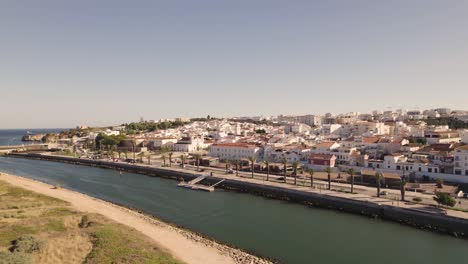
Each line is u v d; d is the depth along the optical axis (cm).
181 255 6569
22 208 9281
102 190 13588
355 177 12825
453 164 12100
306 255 6844
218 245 7294
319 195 10731
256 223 8994
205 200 11675
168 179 16138
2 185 12788
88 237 6919
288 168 15438
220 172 16088
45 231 7219
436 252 6975
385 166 13525
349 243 7488
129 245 6569
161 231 8138
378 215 9300
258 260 6512
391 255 6844
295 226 8712
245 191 12950
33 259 5578
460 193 10300
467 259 6650
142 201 11594
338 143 17062
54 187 13588
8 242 6438
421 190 10925
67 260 5781
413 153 14425
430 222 8331
